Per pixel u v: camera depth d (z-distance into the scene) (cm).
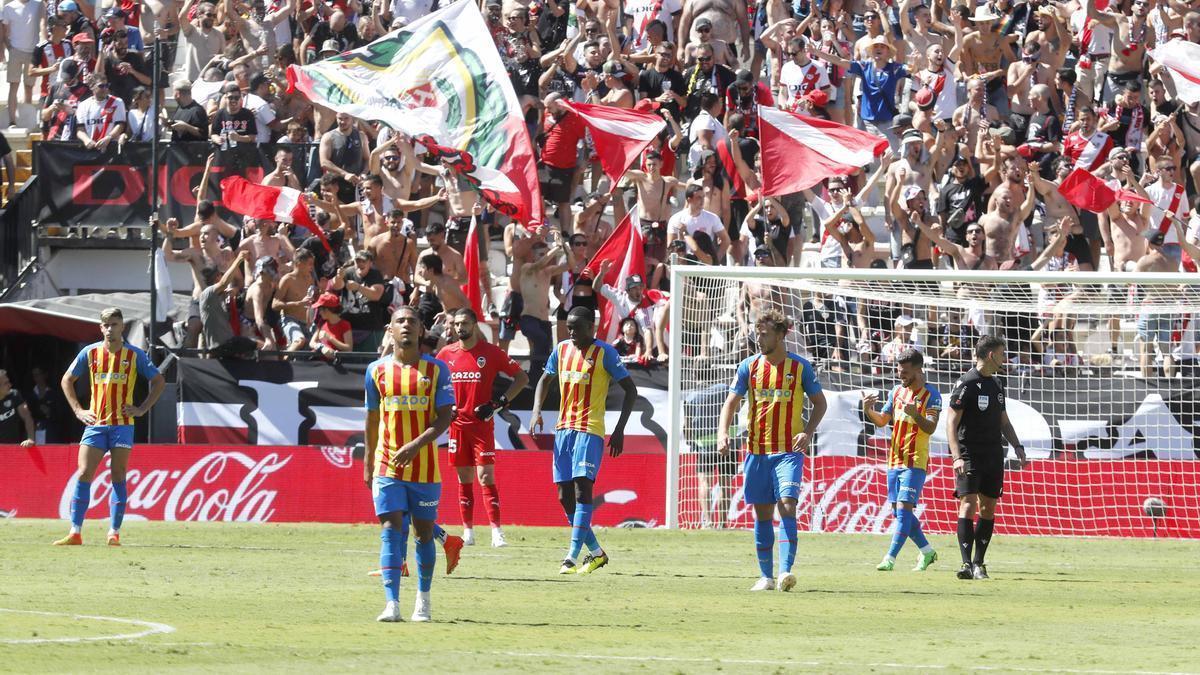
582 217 3975
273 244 3966
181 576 2148
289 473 3538
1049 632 1591
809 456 3475
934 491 3466
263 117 4297
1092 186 3709
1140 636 1555
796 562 2681
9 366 4191
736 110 4088
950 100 4203
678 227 3891
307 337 3838
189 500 3544
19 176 4675
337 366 3691
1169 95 4338
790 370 2044
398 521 1598
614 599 1911
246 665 1234
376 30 4447
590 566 2286
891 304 3672
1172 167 3934
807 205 4378
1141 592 2128
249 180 4141
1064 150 4072
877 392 3462
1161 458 3431
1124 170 3897
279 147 4112
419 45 3791
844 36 4528
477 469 3534
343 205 4041
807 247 4309
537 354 3772
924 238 3844
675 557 2691
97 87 4394
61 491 3566
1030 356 3559
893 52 4328
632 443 3609
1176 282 3144
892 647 1438
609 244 3719
